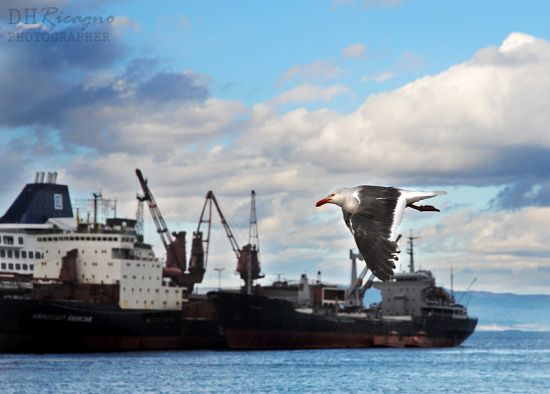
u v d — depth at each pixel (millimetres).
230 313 181500
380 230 10820
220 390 104250
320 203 11188
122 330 174500
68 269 176125
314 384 112375
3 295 169125
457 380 120375
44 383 109562
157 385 108875
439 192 11031
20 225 195500
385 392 103812
